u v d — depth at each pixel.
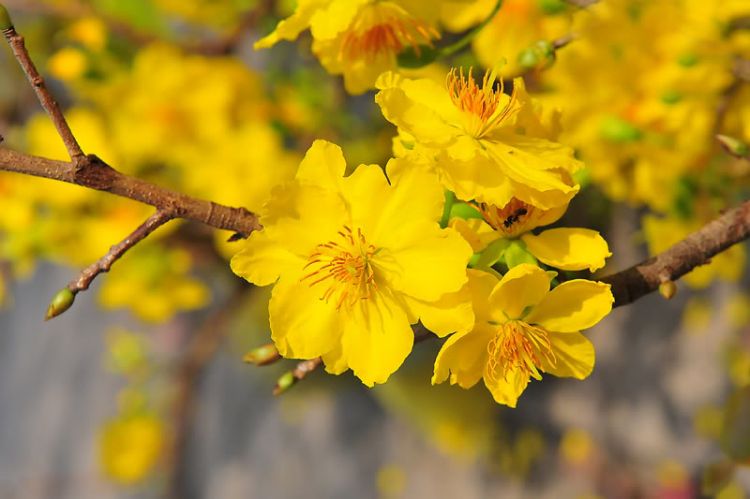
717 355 0.93
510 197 0.32
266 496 1.22
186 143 0.54
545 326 0.33
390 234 0.33
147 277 0.55
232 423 1.29
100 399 1.40
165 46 0.54
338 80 0.57
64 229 0.50
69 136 0.33
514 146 0.33
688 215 0.44
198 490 1.27
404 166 0.33
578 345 0.33
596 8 0.42
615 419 1.00
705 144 0.42
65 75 0.51
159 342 1.23
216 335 0.81
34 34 0.69
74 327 1.46
